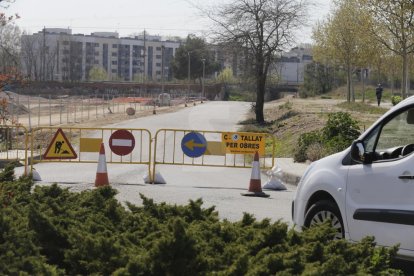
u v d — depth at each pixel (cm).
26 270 459
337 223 759
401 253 668
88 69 16450
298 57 14275
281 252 517
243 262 461
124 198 1364
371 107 5159
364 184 723
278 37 4750
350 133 2262
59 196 722
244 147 1767
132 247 526
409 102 725
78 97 10106
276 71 5047
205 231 566
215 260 489
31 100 8612
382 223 689
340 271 478
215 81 13212
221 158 2630
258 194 1510
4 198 639
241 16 4712
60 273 469
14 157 2280
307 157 2272
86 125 4431
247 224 638
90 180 1717
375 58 5791
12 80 1174
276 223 564
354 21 5000
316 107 5678
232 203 1361
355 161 753
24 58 12319
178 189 1580
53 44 14725
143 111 6688
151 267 466
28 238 517
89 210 659
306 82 11156
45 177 1791
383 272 503
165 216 660
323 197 797
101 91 11506
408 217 661
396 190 683
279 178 1744
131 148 1736
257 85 4891
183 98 10788
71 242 523
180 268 465
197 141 1764
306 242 562
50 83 10850
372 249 544
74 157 1753
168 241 470
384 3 3300
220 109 7112
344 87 10881
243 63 4862
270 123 4703
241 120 5112
